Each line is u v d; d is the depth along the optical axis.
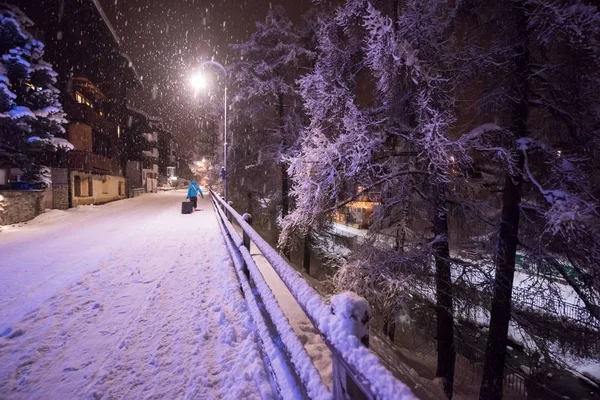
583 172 4.94
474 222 6.49
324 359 2.59
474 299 6.43
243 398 2.26
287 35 14.80
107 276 5.84
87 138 23.39
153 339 3.35
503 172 5.99
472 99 6.47
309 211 6.97
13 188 15.95
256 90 14.89
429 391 4.89
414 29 5.51
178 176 86.38
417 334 8.29
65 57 21.88
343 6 7.44
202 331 3.47
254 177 18.03
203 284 5.23
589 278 5.02
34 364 2.92
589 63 5.12
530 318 5.79
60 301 4.57
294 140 14.49
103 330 3.60
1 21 13.41
